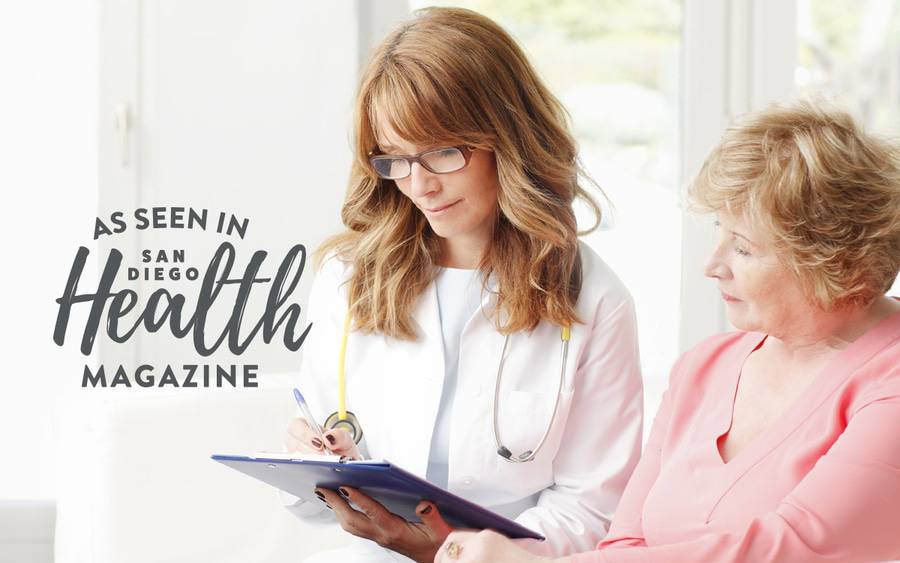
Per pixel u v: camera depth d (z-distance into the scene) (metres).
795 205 1.28
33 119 2.59
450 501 1.38
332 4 2.69
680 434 1.51
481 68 1.64
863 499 1.23
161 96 2.63
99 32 2.58
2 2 2.57
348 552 1.79
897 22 3.03
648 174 2.89
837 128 1.31
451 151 1.62
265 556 2.04
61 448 2.34
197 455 2.04
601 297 1.75
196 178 2.66
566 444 1.75
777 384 1.41
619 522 1.54
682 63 2.91
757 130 1.34
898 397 1.26
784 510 1.26
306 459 1.40
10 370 2.60
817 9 3.00
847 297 1.32
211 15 2.65
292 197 2.70
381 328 1.78
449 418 1.74
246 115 2.67
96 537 2.00
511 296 1.71
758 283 1.33
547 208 1.70
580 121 2.87
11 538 2.63
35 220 2.60
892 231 1.28
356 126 1.70
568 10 2.85
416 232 1.78
